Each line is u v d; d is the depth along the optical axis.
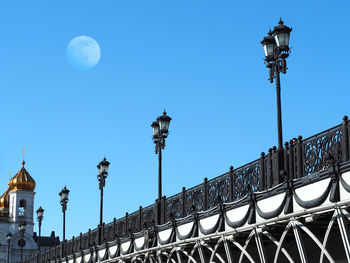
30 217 117.75
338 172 15.98
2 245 112.19
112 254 34.56
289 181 17.89
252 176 20.95
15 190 117.50
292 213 17.53
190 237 24.31
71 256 45.03
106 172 40.53
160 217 28.81
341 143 16.70
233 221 20.92
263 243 20.78
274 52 21.41
